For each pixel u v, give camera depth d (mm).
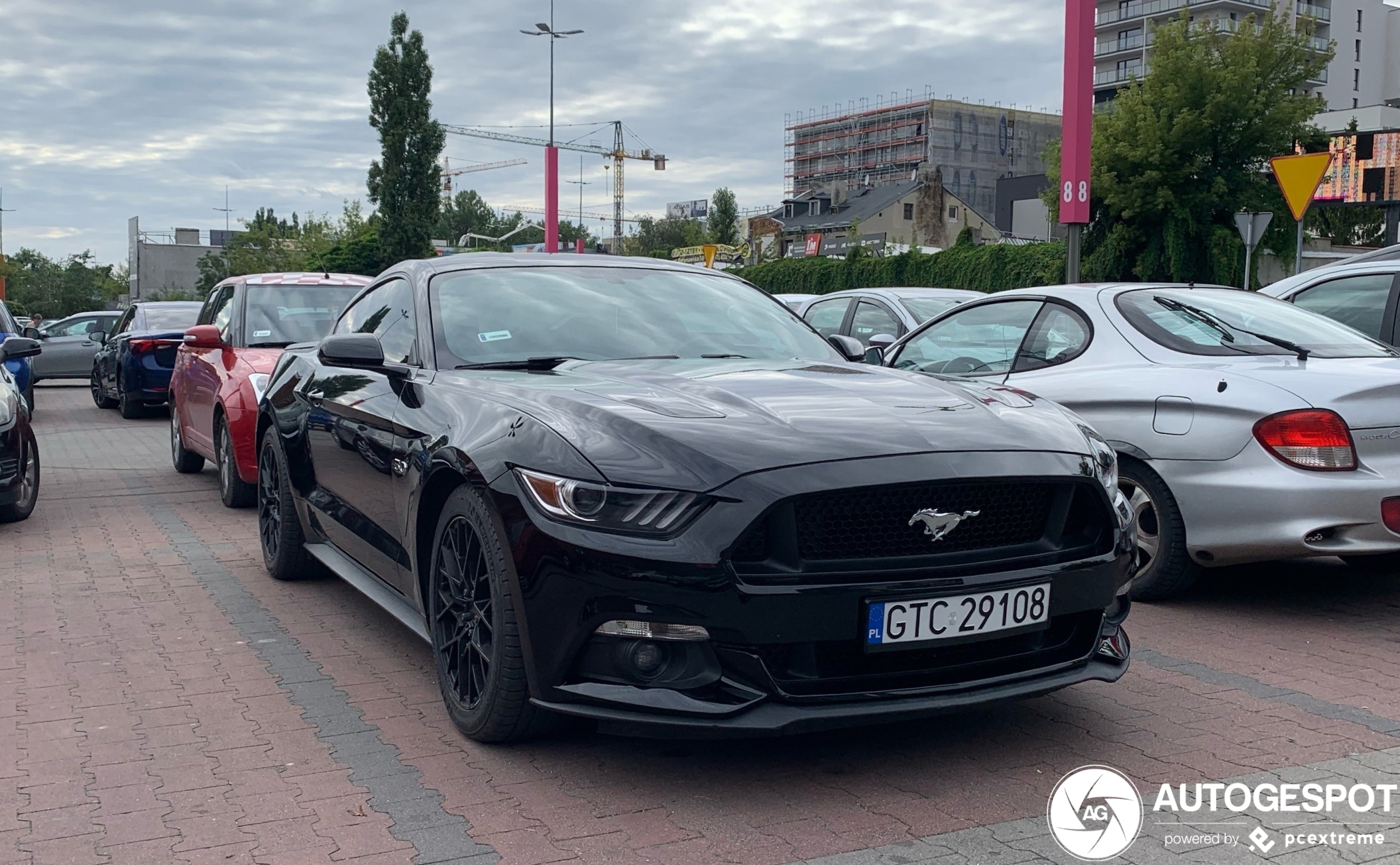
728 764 3330
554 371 4012
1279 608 5199
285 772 3287
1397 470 4648
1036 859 2729
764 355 4441
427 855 2760
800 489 2967
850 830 2887
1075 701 3914
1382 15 106688
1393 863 2727
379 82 55062
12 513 7594
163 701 3941
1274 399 4730
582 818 2965
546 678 3100
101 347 17844
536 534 3080
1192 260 28578
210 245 100688
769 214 126250
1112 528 3379
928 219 104250
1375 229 60000
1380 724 3680
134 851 2799
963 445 3211
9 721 3744
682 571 2912
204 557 6484
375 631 4883
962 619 3070
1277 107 28516
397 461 3969
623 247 128750
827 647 3051
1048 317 5906
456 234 152000
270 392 5781
